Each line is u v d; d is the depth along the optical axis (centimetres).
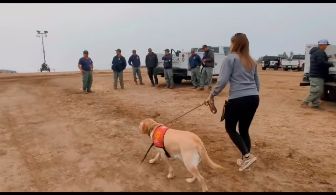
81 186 499
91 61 1449
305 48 1173
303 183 494
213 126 810
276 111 975
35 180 522
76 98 1281
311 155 600
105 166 571
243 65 479
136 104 1124
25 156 627
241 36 483
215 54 1702
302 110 987
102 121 877
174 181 508
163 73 1650
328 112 952
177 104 1112
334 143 662
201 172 534
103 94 1390
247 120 500
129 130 786
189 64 1509
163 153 491
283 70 3575
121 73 1552
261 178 511
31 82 2120
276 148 637
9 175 542
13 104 1169
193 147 448
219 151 625
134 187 492
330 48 1104
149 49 1612
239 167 550
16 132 789
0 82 2141
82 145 684
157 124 512
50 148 670
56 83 2020
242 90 480
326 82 1073
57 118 927
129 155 621
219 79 485
